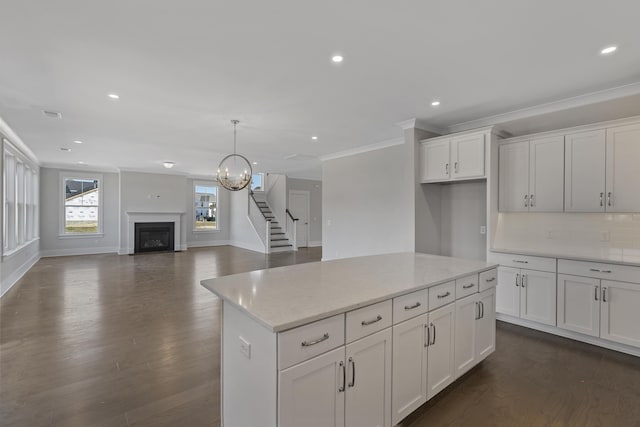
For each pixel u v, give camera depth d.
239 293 1.79
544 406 2.14
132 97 3.43
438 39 2.30
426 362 2.05
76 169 8.73
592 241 3.42
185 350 2.93
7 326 3.48
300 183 11.22
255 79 2.99
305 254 9.25
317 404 1.47
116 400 2.16
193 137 5.25
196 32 2.21
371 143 5.68
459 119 4.24
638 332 2.83
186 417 2.00
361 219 6.02
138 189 9.34
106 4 1.90
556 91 3.25
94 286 5.29
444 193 4.73
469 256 4.45
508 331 3.47
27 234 6.89
